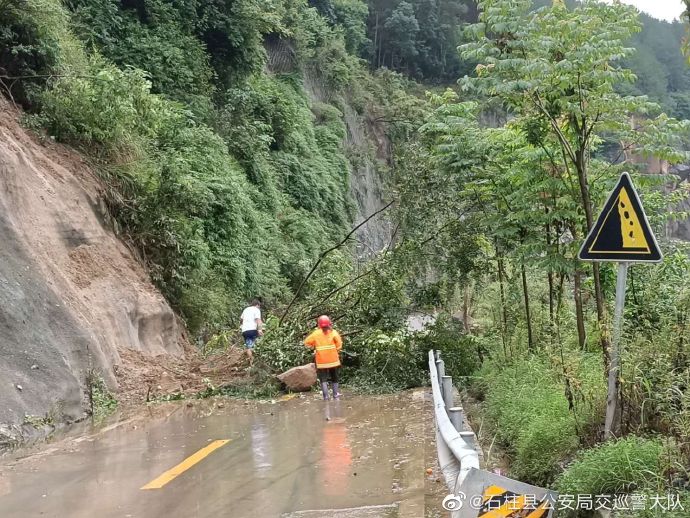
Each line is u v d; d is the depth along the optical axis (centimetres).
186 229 1619
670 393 548
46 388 938
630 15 798
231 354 1482
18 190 1195
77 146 1516
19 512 574
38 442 841
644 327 710
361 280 1395
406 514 539
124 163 1600
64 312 1093
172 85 2305
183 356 1532
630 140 859
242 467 699
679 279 810
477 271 1393
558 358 751
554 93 790
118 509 575
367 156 4941
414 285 1414
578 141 823
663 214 1103
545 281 1508
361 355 1284
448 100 1301
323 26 4866
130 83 1550
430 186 1342
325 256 1586
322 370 1124
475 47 841
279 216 2798
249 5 2803
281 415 994
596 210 921
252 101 2875
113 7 2178
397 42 7331
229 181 1950
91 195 1434
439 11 7825
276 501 584
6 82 1438
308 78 4509
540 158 974
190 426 927
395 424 895
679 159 824
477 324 1802
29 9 1465
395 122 5550
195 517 549
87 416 998
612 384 597
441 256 1355
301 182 3206
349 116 4994
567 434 672
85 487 641
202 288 1723
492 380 1108
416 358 1260
